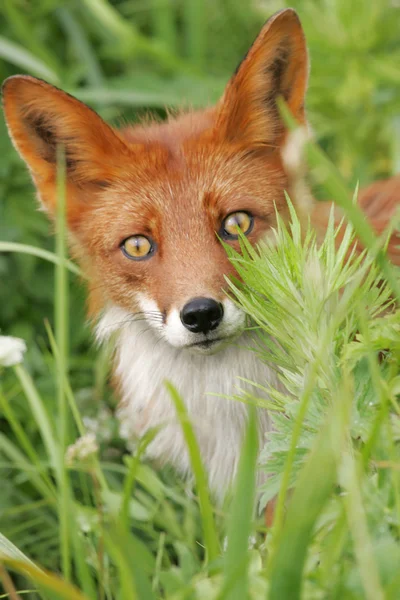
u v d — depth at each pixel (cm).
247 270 598
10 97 733
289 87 723
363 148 1231
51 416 871
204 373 726
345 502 413
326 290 518
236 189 691
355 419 468
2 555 466
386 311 633
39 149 755
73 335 1052
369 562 369
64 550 512
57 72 1255
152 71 1370
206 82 1222
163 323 668
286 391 704
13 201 1059
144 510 683
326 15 1210
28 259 1039
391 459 428
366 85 1177
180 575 556
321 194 934
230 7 1452
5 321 1070
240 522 392
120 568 425
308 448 484
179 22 1566
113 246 714
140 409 774
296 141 464
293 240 562
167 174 703
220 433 735
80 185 752
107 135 720
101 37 1396
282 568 371
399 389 459
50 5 1329
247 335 709
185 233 678
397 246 748
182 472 805
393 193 844
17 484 867
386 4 1185
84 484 741
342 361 489
